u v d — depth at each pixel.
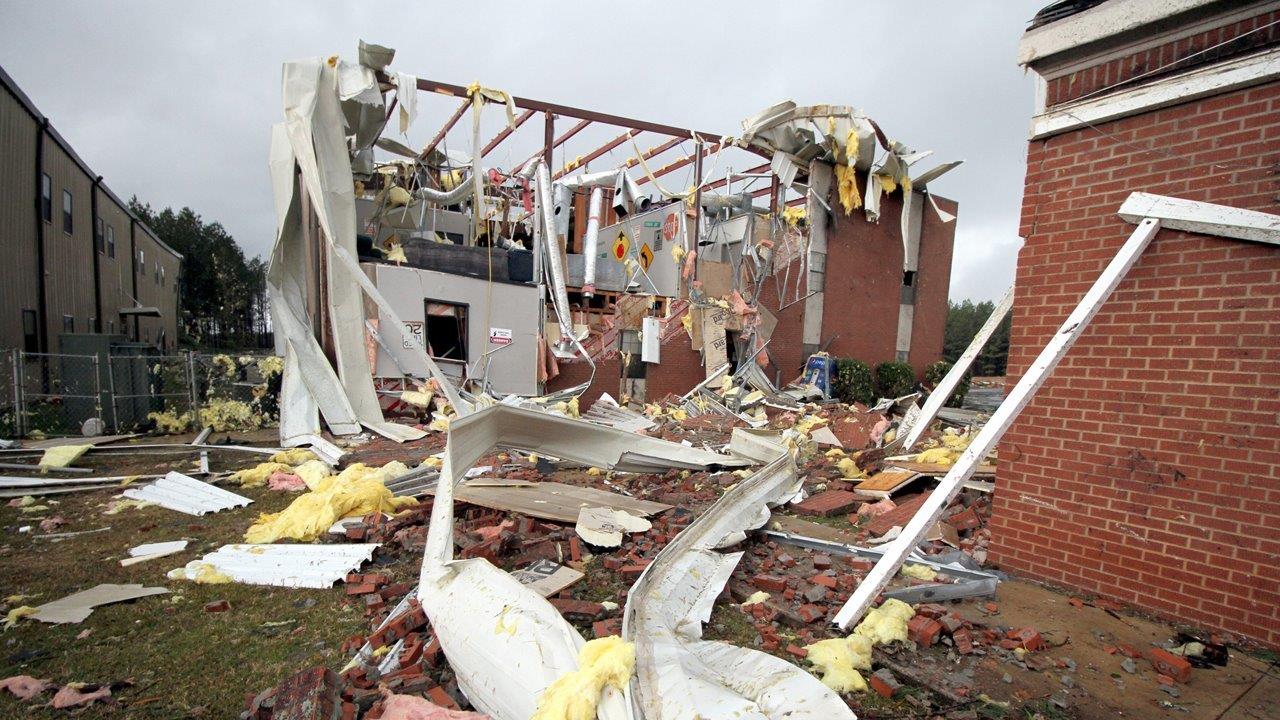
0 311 14.23
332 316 11.37
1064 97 4.27
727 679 2.80
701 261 17.97
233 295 61.81
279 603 4.08
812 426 11.70
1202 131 3.59
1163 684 3.05
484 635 2.74
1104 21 3.93
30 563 4.79
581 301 19.55
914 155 18.42
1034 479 4.37
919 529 3.58
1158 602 3.76
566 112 14.84
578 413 13.20
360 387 11.39
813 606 3.88
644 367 16.33
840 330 19.25
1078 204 4.16
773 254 17.89
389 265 12.77
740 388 15.77
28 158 15.64
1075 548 4.15
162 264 34.09
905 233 18.92
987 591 4.08
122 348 13.14
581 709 2.12
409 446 9.72
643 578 3.64
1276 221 3.18
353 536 5.22
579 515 5.50
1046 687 3.02
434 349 14.55
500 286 14.20
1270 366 3.34
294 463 8.57
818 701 2.57
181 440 10.21
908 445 8.03
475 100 13.09
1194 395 3.62
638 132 16.84
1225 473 3.51
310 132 10.90
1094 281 4.06
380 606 3.96
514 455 8.74
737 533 5.13
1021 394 3.50
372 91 11.62
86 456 8.77
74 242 19.31
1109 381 3.99
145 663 3.31
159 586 4.34
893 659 3.27
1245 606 3.42
